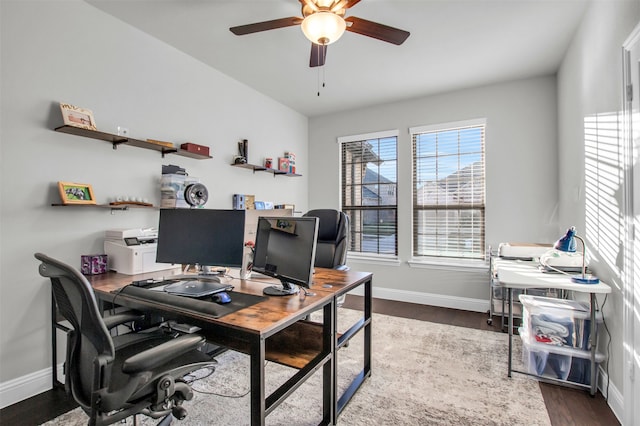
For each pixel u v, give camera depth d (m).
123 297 1.62
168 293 1.62
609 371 1.88
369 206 4.39
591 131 2.24
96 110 2.27
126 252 2.14
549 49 2.81
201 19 2.40
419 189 4.06
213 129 3.21
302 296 1.63
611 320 1.88
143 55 2.57
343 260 2.75
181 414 1.27
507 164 3.53
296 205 4.54
